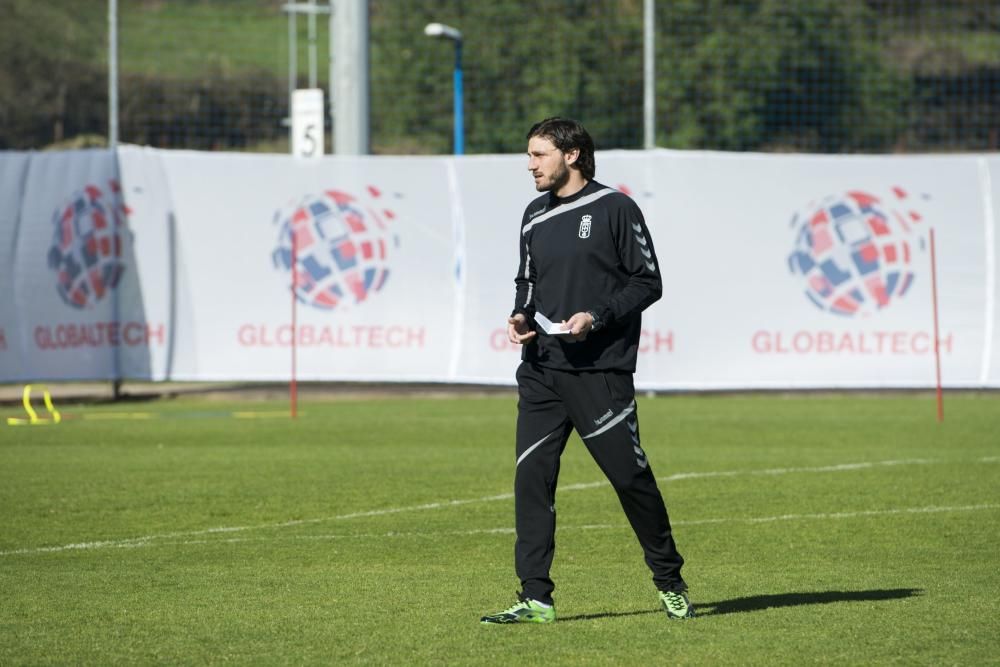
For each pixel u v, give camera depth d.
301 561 31.70
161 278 73.06
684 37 135.62
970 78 147.50
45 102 167.50
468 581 29.23
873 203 73.00
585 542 34.28
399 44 149.62
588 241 24.53
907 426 62.53
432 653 22.80
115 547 33.53
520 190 72.75
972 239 72.75
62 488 43.31
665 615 25.73
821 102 135.88
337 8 82.31
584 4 143.50
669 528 25.22
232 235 73.19
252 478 45.53
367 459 50.59
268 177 73.31
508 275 72.81
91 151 73.19
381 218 73.38
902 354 72.81
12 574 30.09
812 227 73.00
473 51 146.00
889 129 138.75
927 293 72.81
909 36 151.00
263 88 168.00
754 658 22.44
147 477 45.78
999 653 22.77
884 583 29.00
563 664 22.08
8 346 72.25
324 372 73.06
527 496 25.00
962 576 29.81
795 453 52.44
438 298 73.31
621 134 139.50
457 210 73.31
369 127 83.25
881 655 22.64
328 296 73.19
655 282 24.55
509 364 72.88
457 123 110.19
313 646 23.33
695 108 134.62
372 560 31.81
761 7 136.12
